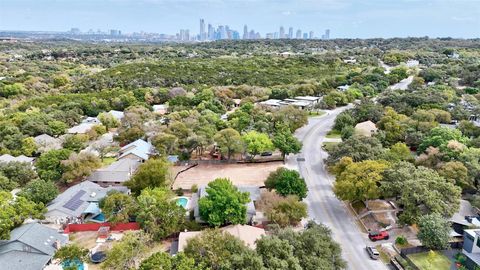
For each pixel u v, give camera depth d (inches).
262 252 1584.6
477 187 2509.8
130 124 4030.5
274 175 2539.4
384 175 2331.4
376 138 3120.1
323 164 3302.2
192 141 3344.0
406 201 2081.7
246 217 2171.5
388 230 2199.8
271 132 3742.6
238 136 3353.8
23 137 3491.6
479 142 3006.9
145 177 2559.1
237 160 3400.6
